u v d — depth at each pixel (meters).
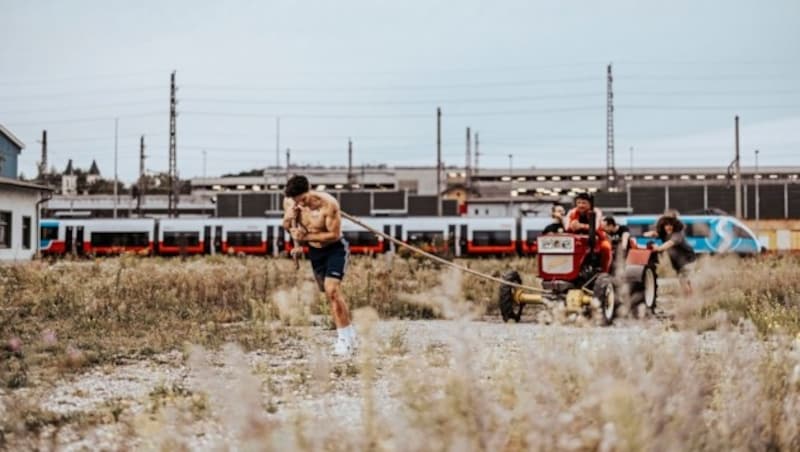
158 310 14.02
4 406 6.11
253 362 8.50
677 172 105.38
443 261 11.80
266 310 12.61
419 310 14.19
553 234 13.45
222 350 9.46
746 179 106.00
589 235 13.40
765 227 70.75
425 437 3.62
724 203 74.25
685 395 4.06
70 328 11.54
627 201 74.38
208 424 5.10
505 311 13.48
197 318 13.10
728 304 11.83
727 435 4.12
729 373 4.91
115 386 7.30
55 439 5.02
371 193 77.69
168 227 57.06
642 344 4.80
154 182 132.38
